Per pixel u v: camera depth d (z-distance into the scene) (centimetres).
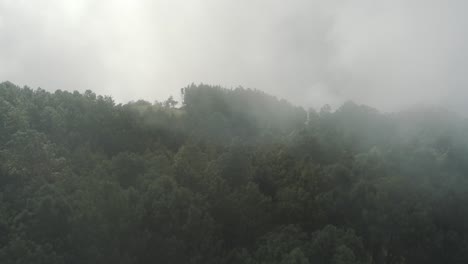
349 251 4712
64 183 5338
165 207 4988
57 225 4503
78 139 7100
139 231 4781
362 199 6131
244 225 5475
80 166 6119
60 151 6309
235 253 5125
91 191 5056
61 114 7462
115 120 7925
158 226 4916
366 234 5947
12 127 6325
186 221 5003
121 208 4772
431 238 5950
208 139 8506
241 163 6225
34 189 5125
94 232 4538
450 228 6322
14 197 5034
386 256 6041
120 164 6066
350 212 6088
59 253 4362
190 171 5962
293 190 6094
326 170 6794
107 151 7412
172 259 4784
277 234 5284
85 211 4594
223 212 5466
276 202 6178
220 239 5334
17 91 8006
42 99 8075
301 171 6556
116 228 4672
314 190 6284
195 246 4947
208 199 5550
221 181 5641
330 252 4897
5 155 5447
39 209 4494
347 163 7300
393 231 5931
